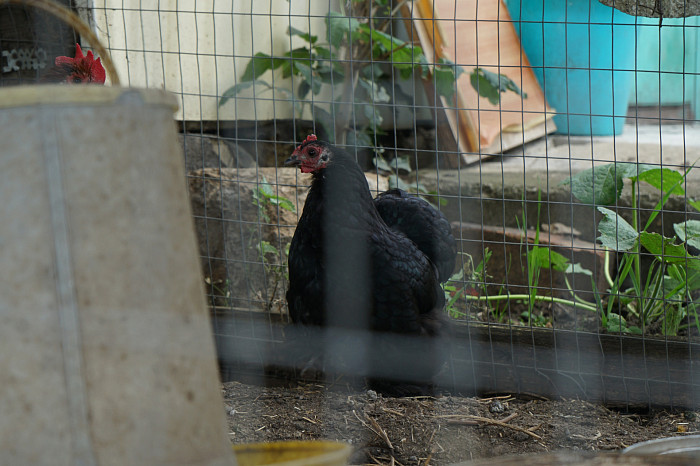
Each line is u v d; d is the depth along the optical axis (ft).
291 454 4.75
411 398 9.32
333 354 9.53
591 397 9.62
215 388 3.80
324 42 17.58
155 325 3.44
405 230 10.59
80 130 3.29
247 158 16.25
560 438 8.17
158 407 3.42
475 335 10.33
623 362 9.64
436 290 9.89
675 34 22.48
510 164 17.12
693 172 15.37
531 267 11.73
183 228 3.67
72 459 3.23
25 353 3.28
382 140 18.84
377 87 18.03
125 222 3.37
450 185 16.05
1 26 11.78
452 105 17.79
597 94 19.15
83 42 12.16
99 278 3.29
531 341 10.21
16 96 3.26
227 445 3.84
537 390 9.84
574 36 18.84
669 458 4.36
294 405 8.96
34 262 3.26
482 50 18.75
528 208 15.06
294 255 9.34
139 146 3.45
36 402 3.28
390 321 9.20
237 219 12.95
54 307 3.23
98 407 3.26
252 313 10.98
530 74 18.99
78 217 3.27
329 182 8.96
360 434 8.04
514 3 19.39
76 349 3.23
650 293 11.82
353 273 9.01
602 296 13.06
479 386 9.98
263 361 10.22
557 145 18.25
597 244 13.70
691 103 22.57
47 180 3.25
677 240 14.16
